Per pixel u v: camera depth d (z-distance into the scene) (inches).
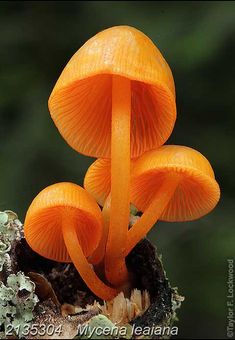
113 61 7.8
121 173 8.2
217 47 12.7
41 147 13.1
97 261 8.5
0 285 8.0
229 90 13.3
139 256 8.4
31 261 8.4
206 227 12.1
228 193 12.8
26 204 12.6
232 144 13.1
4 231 8.2
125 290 8.4
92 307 8.2
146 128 8.6
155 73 7.9
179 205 8.8
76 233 8.4
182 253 12.0
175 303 8.2
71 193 8.0
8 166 12.9
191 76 13.5
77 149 8.7
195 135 13.5
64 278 8.4
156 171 8.4
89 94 8.6
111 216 8.2
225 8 13.1
